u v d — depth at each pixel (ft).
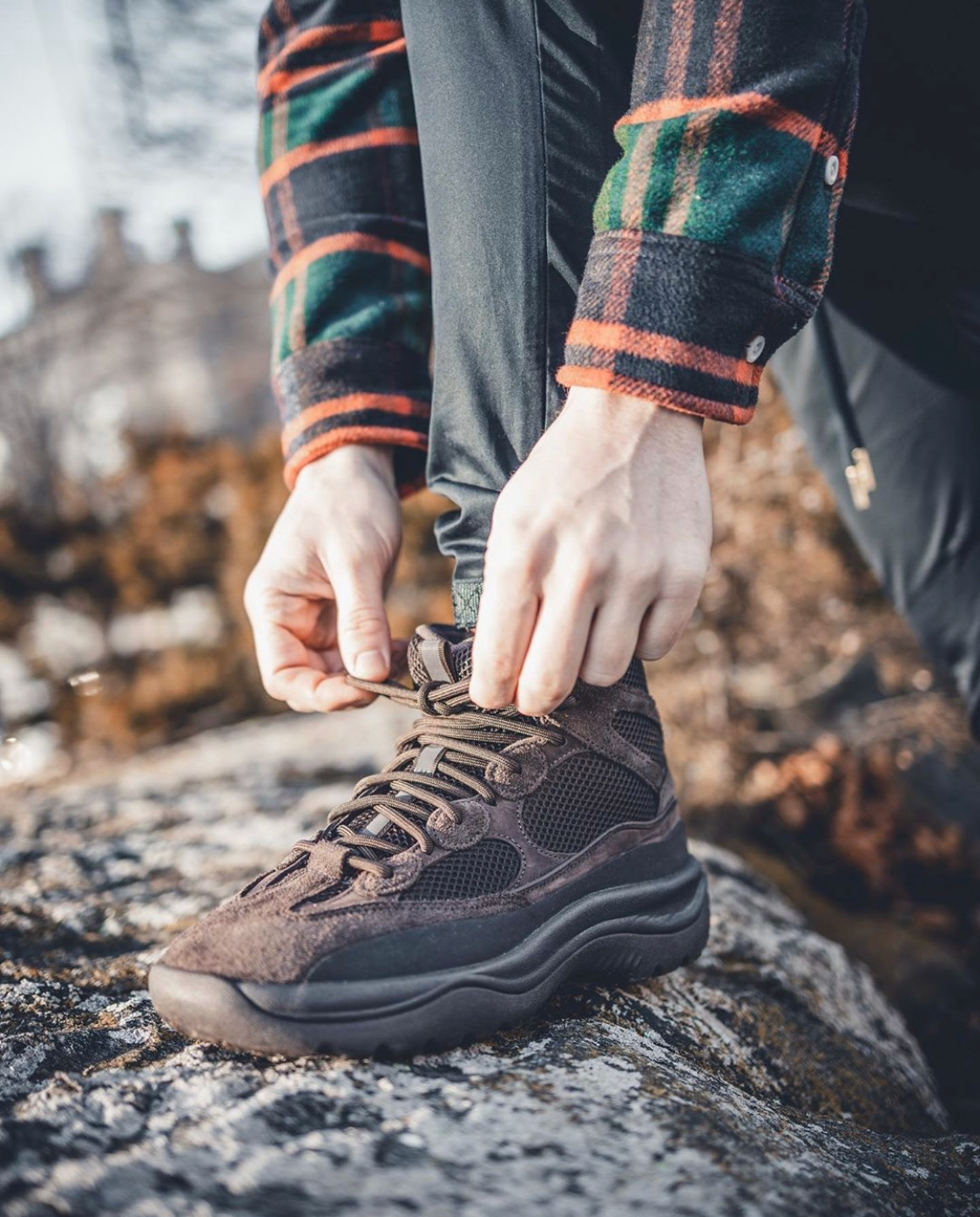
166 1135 2.05
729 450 8.26
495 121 2.60
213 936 2.46
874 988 4.59
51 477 29.17
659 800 3.08
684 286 2.15
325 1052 2.33
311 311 3.45
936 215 3.47
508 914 2.62
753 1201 1.90
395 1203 1.83
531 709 2.30
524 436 2.69
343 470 3.39
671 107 2.21
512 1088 2.26
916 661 8.52
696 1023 3.17
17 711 15.89
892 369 4.25
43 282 39.58
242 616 15.24
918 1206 2.24
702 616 8.19
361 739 8.55
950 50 2.97
